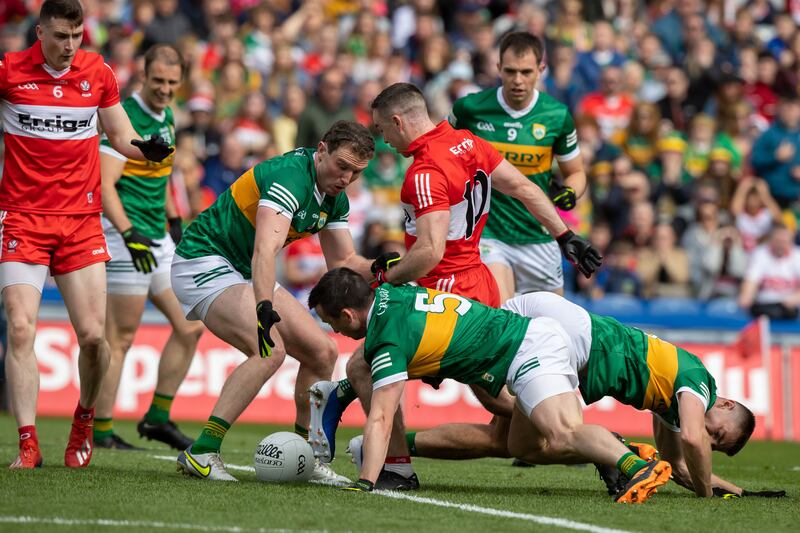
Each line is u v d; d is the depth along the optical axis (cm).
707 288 5250
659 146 5647
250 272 2334
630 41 6781
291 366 4638
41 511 1786
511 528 1752
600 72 6209
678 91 6156
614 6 6931
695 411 2122
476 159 2361
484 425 2403
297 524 1727
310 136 5328
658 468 2030
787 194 5700
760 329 4781
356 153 2183
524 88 2975
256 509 1848
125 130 2441
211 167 5238
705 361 4753
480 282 2491
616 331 2195
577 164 3139
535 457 2295
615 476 2217
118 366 3114
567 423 2048
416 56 6322
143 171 3080
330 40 6259
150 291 3141
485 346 2102
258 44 6200
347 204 2386
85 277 2366
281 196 2170
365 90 5672
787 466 3375
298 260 4881
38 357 4481
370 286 2180
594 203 5344
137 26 6156
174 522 1722
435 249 2216
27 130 2300
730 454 2309
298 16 6450
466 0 6512
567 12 6538
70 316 2380
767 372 4794
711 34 6588
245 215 2264
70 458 2450
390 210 5238
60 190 2336
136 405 4503
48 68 2300
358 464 2288
